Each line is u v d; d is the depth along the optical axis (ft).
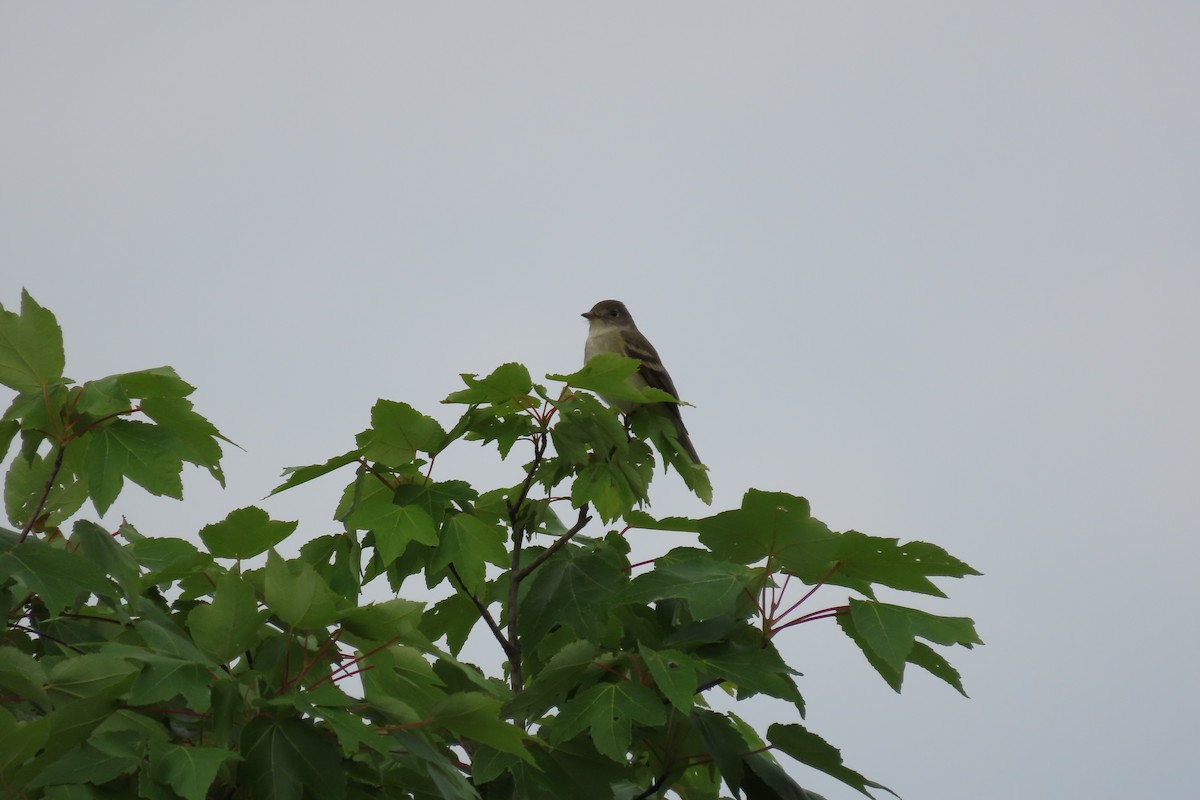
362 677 27.91
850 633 29.71
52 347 28.60
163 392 29.89
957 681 29.50
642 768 32.71
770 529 29.53
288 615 24.73
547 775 29.45
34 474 32.48
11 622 30.07
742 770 29.60
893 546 28.84
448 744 31.04
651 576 29.25
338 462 33.76
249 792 23.59
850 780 30.04
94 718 23.52
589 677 29.37
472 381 33.24
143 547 33.96
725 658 29.09
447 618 36.99
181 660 23.77
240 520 28.25
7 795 22.95
